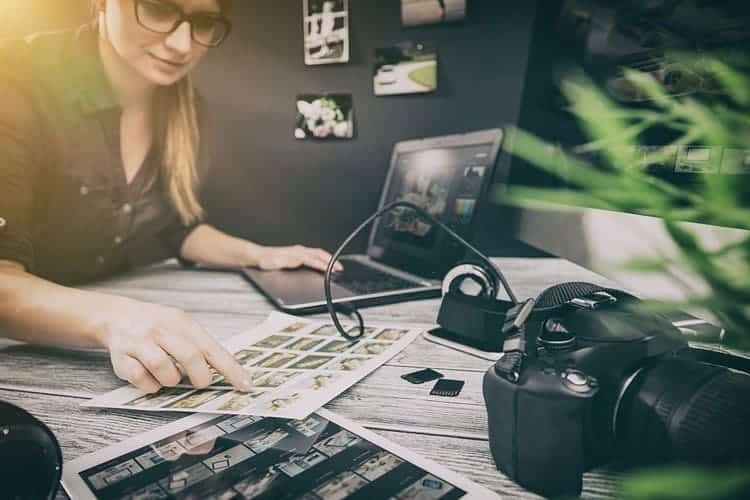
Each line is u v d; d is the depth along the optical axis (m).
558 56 1.05
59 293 0.60
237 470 0.36
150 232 1.19
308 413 0.44
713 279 0.23
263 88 1.49
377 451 0.38
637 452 0.33
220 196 1.57
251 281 0.97
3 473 0.30
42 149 0.93
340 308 0.75
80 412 0.46
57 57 0.95
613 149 0.29
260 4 1.45
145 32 0.90
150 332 0.51
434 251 0.90
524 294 0.82
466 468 0.37
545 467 0.33
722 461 0.28
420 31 1.36
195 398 0.48
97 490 0.34
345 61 1.41
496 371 0.36
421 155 1.07
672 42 0.56
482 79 1.33
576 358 0.35
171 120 1.15
